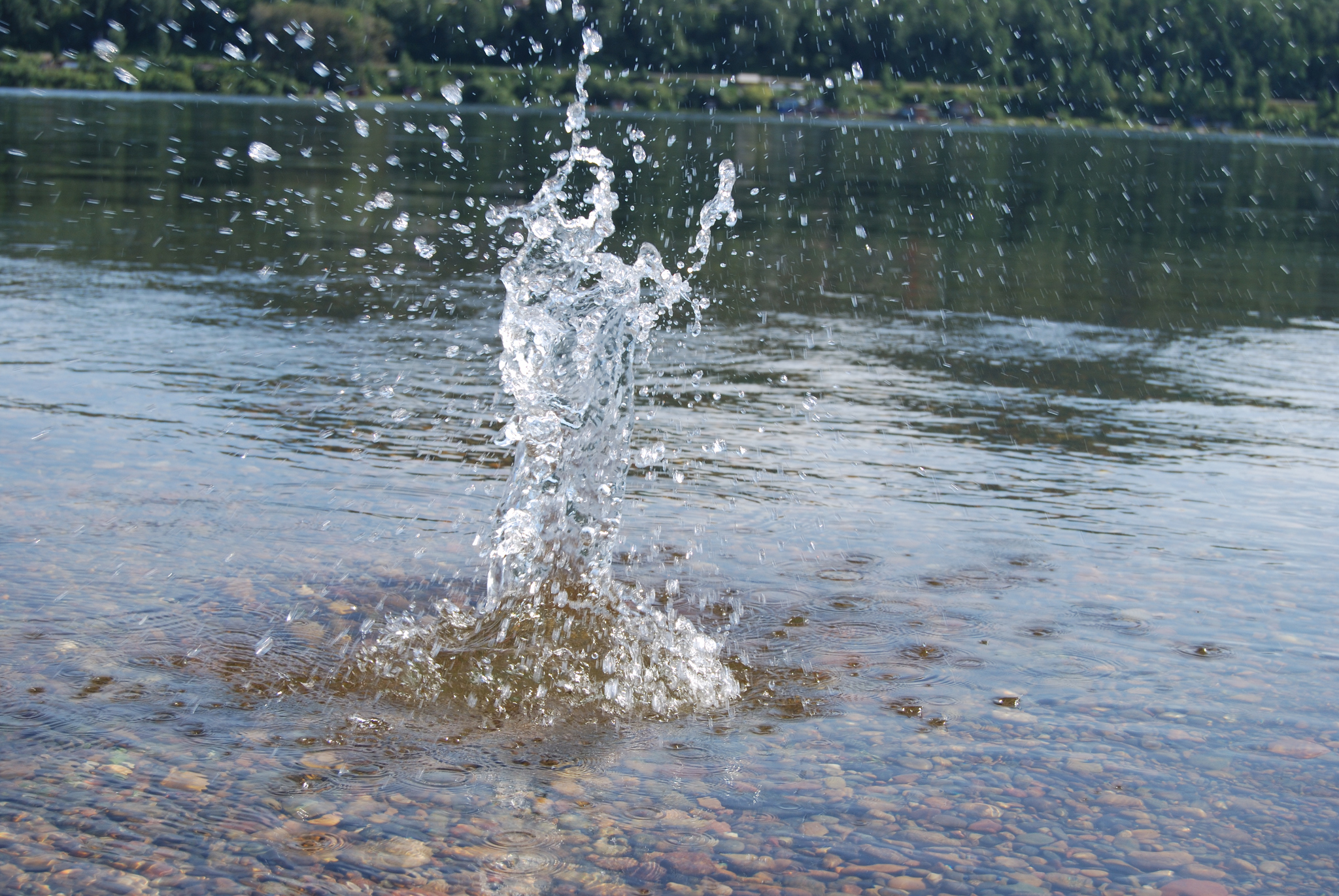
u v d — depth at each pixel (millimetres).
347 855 1562
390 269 7398
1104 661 2254
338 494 3094
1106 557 2836
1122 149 25969
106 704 1951
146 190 10820
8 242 7426
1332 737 1956
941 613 2480
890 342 5750
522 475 2697
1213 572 2742
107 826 1599
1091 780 1812
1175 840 1646
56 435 3445
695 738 1952
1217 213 13828
